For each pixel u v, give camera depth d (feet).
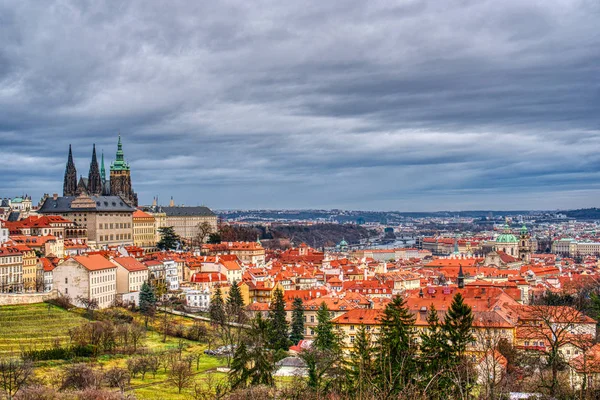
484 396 531.50
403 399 499.51
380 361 603.26
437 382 585.63
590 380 646.33
